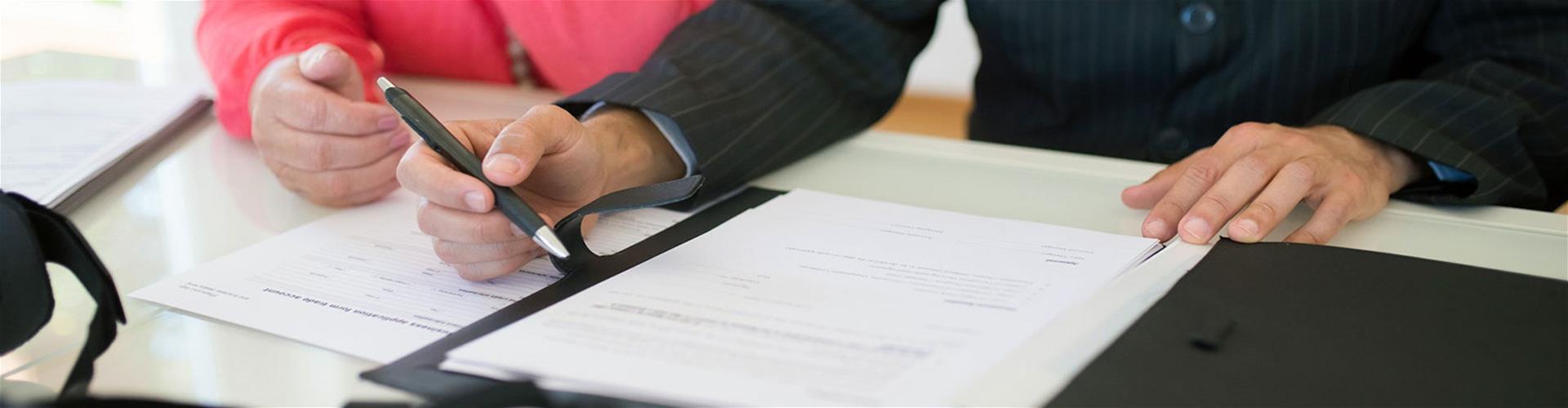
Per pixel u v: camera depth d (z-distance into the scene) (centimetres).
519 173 57
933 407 41
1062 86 109
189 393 47
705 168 73
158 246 68
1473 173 68
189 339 53
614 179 71
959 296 53
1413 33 97
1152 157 108
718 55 83
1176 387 43
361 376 47
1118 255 59
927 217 67
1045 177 77
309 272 62
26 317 56
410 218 72
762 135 78
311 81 77
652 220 70
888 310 51
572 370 45
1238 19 99
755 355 46
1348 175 67
